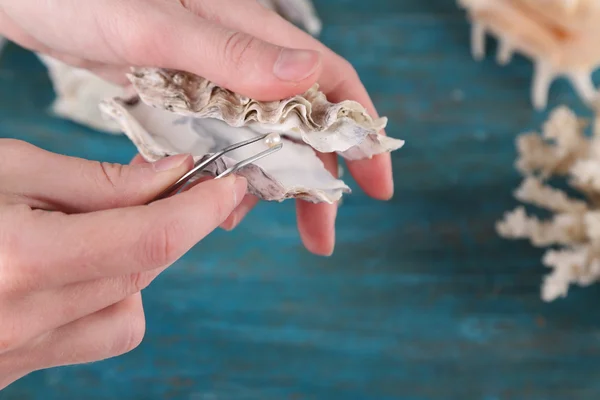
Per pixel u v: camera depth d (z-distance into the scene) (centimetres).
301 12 45
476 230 40
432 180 42
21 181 25
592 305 38
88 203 26
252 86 27
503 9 41
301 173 29
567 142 38
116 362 38
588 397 37
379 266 40
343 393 38
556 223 37
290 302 39
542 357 38
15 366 26
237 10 31
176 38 28
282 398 38
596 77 45
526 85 44
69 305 25
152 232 24
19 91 45
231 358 38
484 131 43
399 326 39
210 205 25
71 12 30
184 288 40
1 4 32
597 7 38
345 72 32
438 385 38
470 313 39
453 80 45
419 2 48
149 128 29
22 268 24
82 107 42
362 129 27
